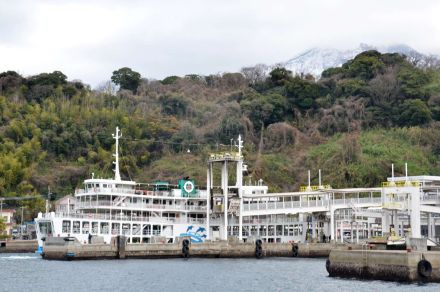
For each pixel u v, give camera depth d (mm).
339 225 135125
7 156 189000
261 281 78125
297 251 118500
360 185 192875
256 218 136625
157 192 127125
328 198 128375
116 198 121438
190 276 83125
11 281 77812
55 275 83812
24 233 159375
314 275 83812
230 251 115250
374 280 72250
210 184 124250
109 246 108812
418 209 108875
